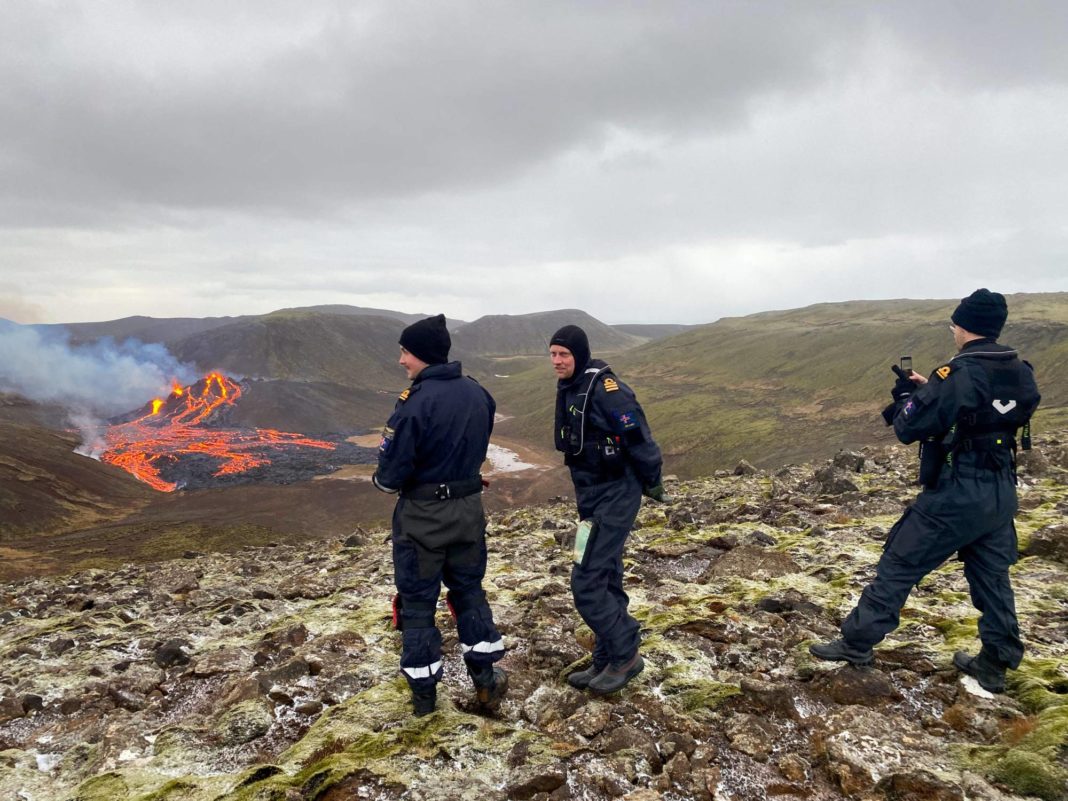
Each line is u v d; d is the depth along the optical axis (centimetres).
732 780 345
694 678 459
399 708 427
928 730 382
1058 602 574
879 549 811
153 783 364
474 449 416
